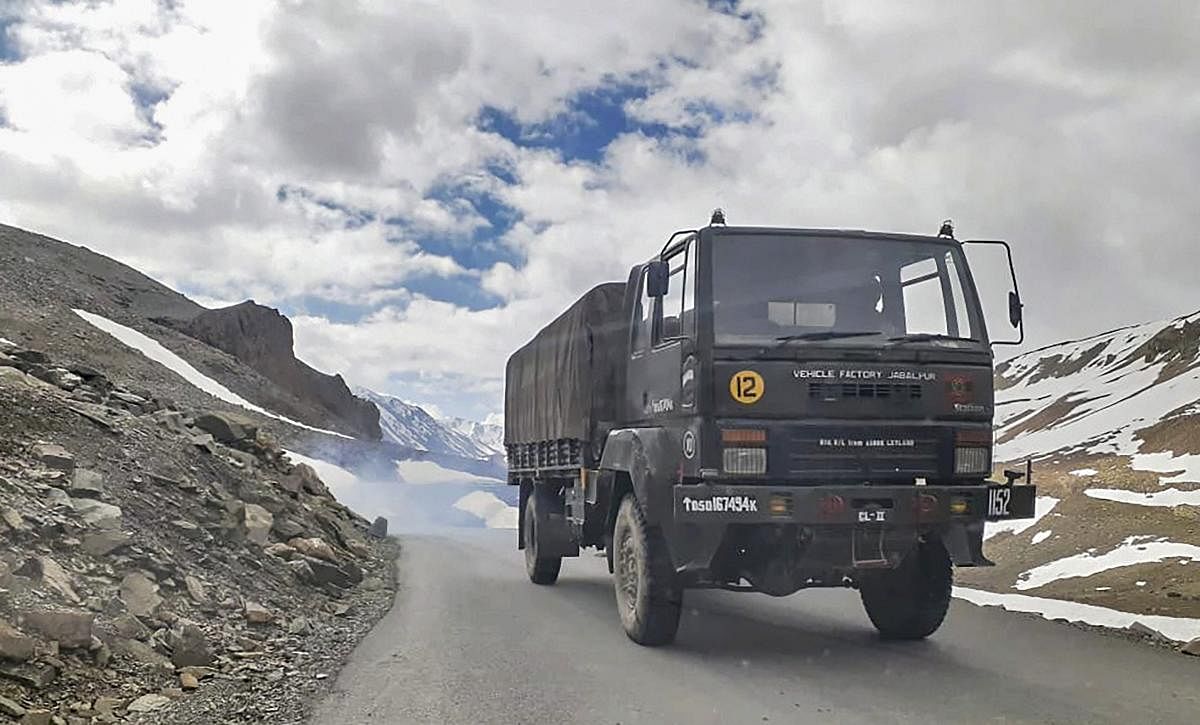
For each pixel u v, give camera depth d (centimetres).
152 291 8538
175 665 771
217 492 1248
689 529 835
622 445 972
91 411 1258
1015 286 887
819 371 820
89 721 625
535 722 655
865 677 788
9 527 812
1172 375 15525
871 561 825
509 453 1677
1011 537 2647
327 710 684
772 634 991
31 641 658
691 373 831
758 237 859
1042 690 739
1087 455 9481
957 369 850
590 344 1142
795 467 809
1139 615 1080
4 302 5981
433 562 1747
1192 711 678
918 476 830
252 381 7100
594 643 940
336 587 1265
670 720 657
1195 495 2875
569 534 1359
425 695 727
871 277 873
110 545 891
